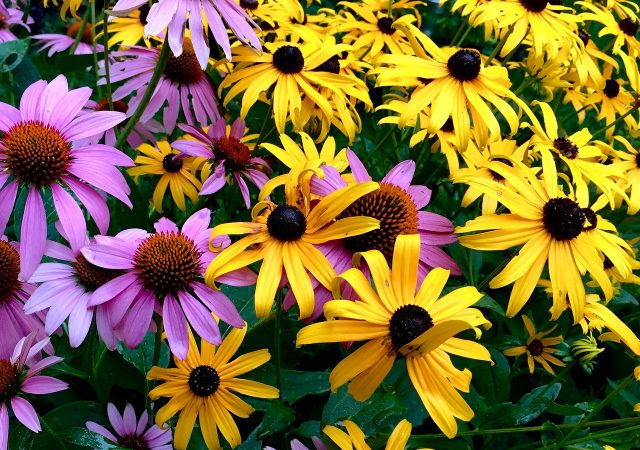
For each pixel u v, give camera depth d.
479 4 0.62
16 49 0.55
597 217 0.47
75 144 0.52
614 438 0.47
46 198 0.47
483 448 0.49
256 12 0.65
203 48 0.43
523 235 0.40
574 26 0.59
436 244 0.40
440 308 0.36
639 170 0.61
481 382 0.53
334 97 0.54
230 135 0.54
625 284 0.61
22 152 0.39
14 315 0.41
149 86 0.48
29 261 0.38
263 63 0.53
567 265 0.40
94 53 0.58
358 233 0.37
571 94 0.72
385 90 0.65
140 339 0.38
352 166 0.42
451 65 0.48
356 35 0.71
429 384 0.35
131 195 0.50
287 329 0.49
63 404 0.47
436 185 0.59
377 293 0.37
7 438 0.36
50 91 0.42
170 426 0.43
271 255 0.37
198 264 0.40
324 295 0.37
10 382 0.37
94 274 0.40
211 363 0.42
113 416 0.44
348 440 0.37
